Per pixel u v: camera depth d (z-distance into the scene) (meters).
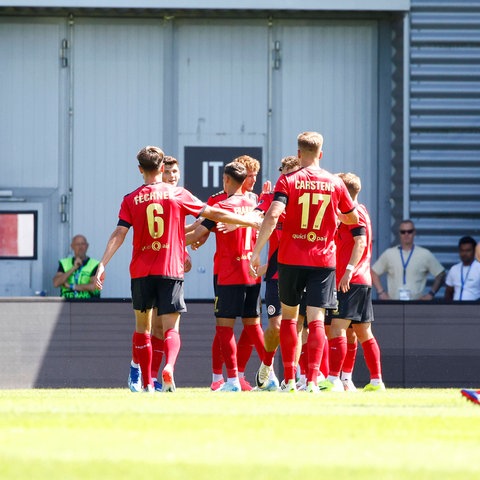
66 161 51.56
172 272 29.84
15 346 43.91
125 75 51.66
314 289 29.19
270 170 51.78
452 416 20.70
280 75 51.78
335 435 17.78
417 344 44.34
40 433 17.77
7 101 51.50
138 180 51.72
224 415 20.28
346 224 32.03
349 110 51.84
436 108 50.22
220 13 51.06
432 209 50.22
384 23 51.84
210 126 51.69
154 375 36.25
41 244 51.41
